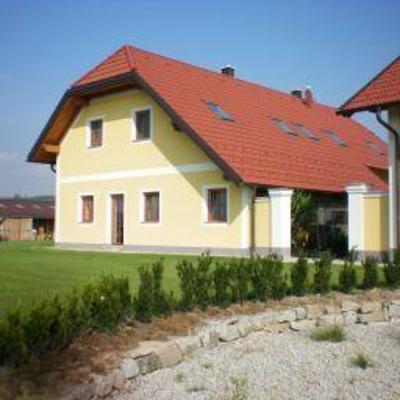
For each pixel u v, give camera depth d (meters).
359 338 8.94
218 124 21.20
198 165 21.22
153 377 6.70
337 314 9.71
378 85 17.44
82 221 25.84
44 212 57.25
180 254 20.86
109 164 24.59
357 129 33.53
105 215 24.72
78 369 5.81
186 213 21.59
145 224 23.03
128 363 6.37
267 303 9.48
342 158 26.16
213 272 8.98
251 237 19.70
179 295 9.52
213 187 20.72
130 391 6.26
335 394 6.46
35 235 54.94
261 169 19.98
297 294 10.16
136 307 7.63
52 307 6.00
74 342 6.40
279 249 18.89
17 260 16.98
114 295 7.06
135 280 11.88
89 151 25.48
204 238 20.98
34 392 5.16
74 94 24.69
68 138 26.53
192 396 6.26
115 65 23.55
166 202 22.31
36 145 26.53
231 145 20.28
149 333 7.35
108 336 6.87
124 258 18.14
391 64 17.97
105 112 24.81
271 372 7.16
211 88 24.52
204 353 7.70
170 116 20.52
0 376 5.23
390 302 10.31
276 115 26.31
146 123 23.31
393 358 7.83
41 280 11.66
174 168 22.05
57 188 27.03
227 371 7.11
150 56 24.28
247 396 6.33
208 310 8.70
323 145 26.23
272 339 8.62
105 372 5.96
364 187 17.70
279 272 9.83
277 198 19.03
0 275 12.50
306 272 10.30
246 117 23.64
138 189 23.34
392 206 16.97
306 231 20.53
